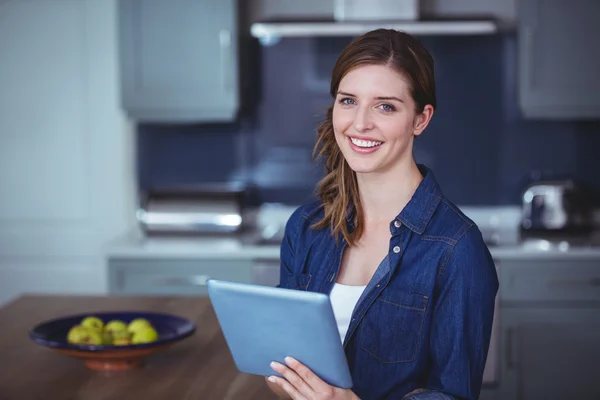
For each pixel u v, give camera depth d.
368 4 3.65
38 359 2.02
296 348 1.43
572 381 3.50
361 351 1.60
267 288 1.41
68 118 4.15
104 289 4.20
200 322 2.34
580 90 3.65
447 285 1.55
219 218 3.87
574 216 3.84
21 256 4.21
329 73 4.06
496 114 4.02
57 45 4.12
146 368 1.95
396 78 1.53
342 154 1.71
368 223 1.68
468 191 4.07
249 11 4.05
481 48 3.99
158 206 3.89
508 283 3.47
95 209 4.18
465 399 1.53
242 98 4.02
